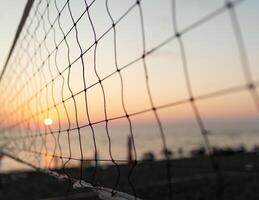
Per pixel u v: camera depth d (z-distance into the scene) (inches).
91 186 88.6
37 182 766.5
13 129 260.4
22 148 212.2
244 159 907.4
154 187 663.1
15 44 198.5
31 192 663.1
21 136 220.5
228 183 679.7
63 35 111.3
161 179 730.8
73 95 102.2
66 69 109.3
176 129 2394.2
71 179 100.9
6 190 705.6
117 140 2541.8
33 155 159.3
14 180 815.7
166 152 58.5
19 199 615.5
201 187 661.9
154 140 2123.5
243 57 31.1
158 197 597.0
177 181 714.2
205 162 857.5
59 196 601.9
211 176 754.2
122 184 220.1
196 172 773.9
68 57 107.6
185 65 45.1
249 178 722.8
